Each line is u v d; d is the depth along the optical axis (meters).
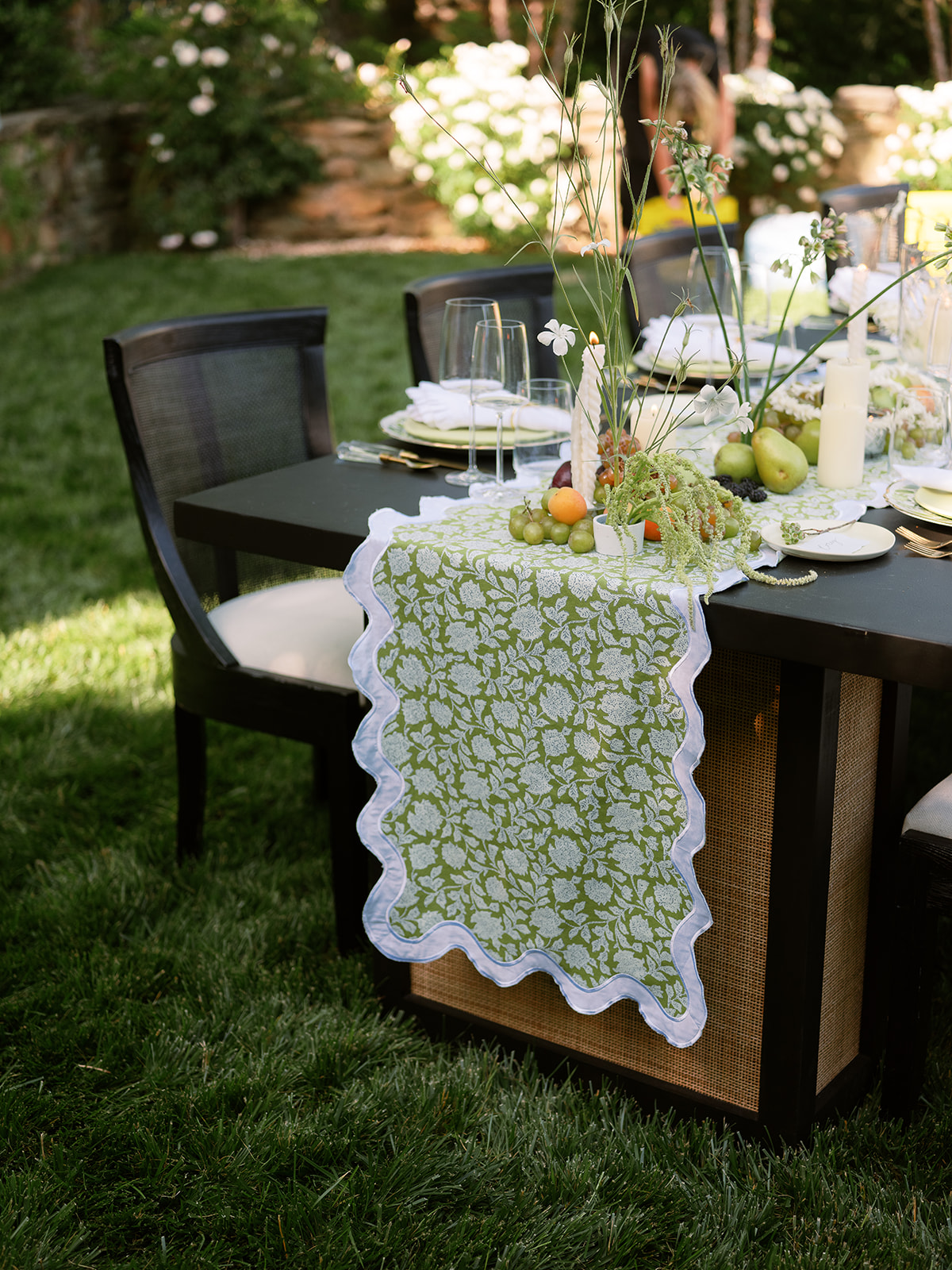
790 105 9.01
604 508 1.97
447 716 1.97
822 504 2.09
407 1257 1.77
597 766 1.84
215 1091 2.08
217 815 3.05
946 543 1.91
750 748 1.84
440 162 9.28
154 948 2.50
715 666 1.84
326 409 2.91
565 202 1.87
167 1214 1.88
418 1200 1.87
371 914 2.11
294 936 2.56
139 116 9.65
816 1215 1.84
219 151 9.51
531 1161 1.95
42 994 2.35
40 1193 1.88
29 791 3.10
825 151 9.13
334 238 9.91
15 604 4.16
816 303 3.12
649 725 1.78
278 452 2.84
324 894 2.71
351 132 9.72
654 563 1.82
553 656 1.83
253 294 8.09
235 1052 2.20
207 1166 1.94
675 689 1.73
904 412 2.11
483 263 8.91
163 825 2.98
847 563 1.85
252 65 9.53
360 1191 1.89
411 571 1.93
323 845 2.92
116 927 2.58
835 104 9.24
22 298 8.05
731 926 1.93
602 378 1.93
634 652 1.76
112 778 3.20
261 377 2.80
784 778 1.80
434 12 13.11
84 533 4.79
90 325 7.42
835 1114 2.05
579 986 1.96
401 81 1.70
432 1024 2.29
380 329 7.40
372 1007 2.35
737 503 1.85
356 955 2.49
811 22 12.24
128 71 9.94
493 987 2.22
